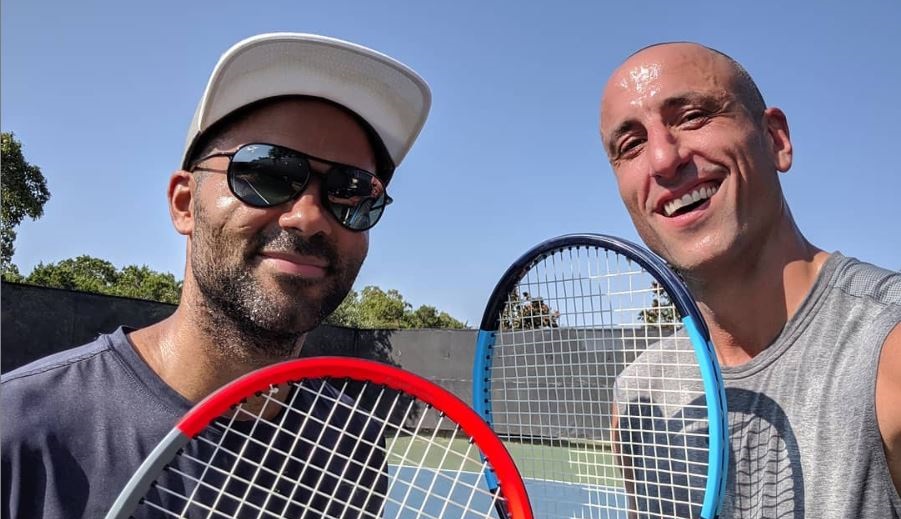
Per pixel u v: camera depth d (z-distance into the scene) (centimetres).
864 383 50
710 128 58
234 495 52
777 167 62
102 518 47
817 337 55
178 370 52
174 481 50
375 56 55
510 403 75
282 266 51
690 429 62
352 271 55
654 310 62
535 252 69
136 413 50
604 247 62
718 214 58
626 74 62
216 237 51
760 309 59
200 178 52
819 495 51
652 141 59
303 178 52
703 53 60
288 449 55
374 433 60
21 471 46
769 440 55
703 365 54
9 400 48
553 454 73
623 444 66
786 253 59
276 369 47
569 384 71
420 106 60
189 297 53
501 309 73
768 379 56
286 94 53
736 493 56
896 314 50
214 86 51
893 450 49
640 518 66
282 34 52
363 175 56
